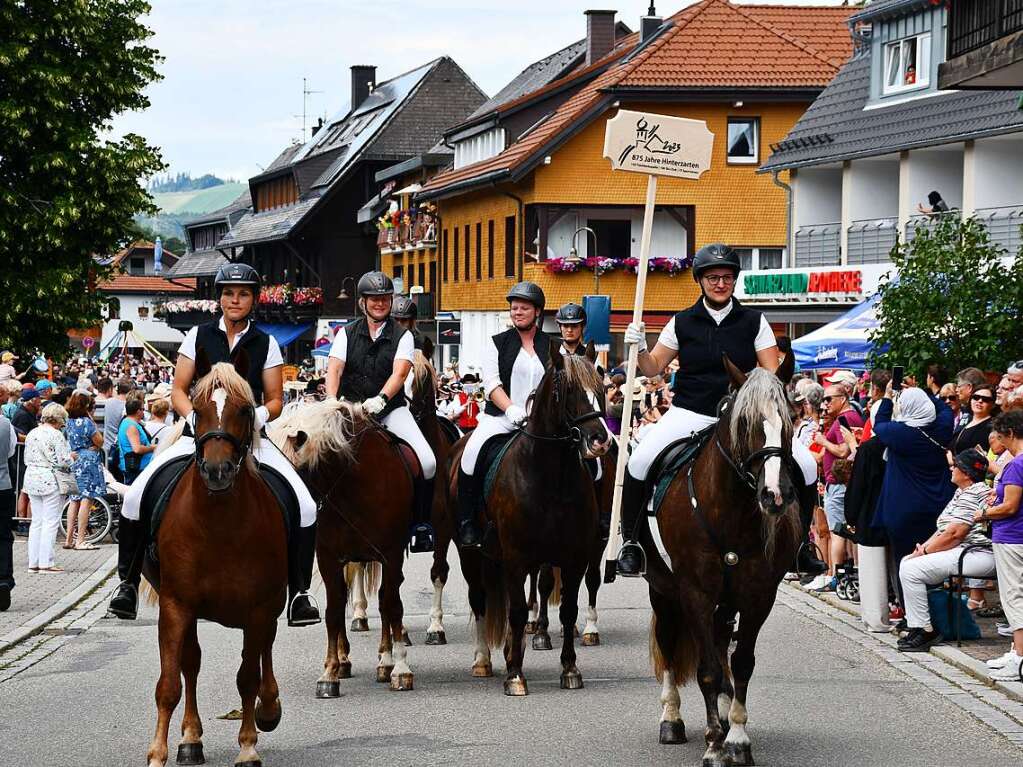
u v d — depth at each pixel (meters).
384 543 10.55
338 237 72.06
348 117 86.06
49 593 16.36
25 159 40.47
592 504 10.43
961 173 32.53
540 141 45.97
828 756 8.41
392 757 8.42
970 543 12.15
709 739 8.08
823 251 36.78
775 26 50.47
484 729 9.20
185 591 7.82
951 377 16.75
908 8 33.53
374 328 11.29
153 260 132.75
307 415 10.34
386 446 10.65
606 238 47.75
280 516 8.25
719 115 47.22
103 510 22.05
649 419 20.36
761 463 7.61
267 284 84.06
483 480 10.88
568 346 12.35
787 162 37.09
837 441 15.59
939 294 16.84
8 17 39.38
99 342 97.81
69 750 8.70
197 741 8.34
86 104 41.66
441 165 61.12
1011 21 18.38
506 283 49.44
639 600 15.59
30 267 40.06
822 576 16.22
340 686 10.75
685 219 47.44
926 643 12.16
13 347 39.38
